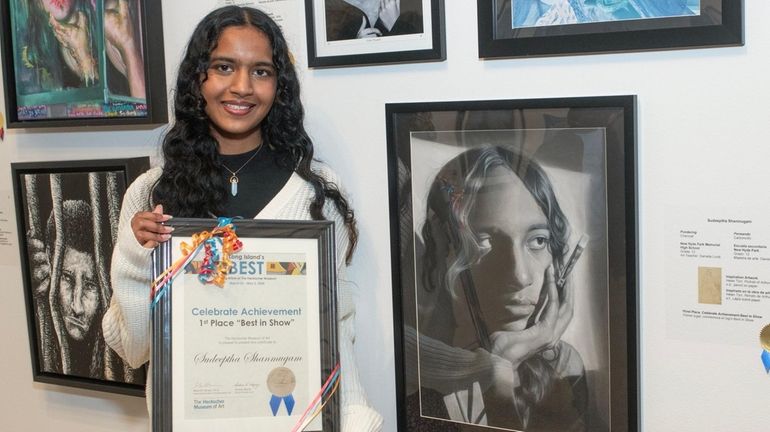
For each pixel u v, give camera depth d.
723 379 1.30
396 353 1.57
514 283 1.43
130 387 1.84
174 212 1.37
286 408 1.28
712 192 1.27
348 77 1.56
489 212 1.44
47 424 2.06
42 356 1.97
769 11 1.20
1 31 1.89
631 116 1.29
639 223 1.33
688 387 1.33
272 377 1.27
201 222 1.26
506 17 1.38
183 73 1.36
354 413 1.36
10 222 2.01
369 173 1.57
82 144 1.88
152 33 1.69
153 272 1.25
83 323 1.88
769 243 1.24
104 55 1.76
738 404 1.29
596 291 1.36
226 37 1.32
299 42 1.59
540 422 1.44
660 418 1.36
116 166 1.76
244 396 1.27
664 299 1.33
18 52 1.88
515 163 1.40
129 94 1.74
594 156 1.33
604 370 1.37
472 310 1.48
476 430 1.51
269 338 1.28
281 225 1.27
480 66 1.43
